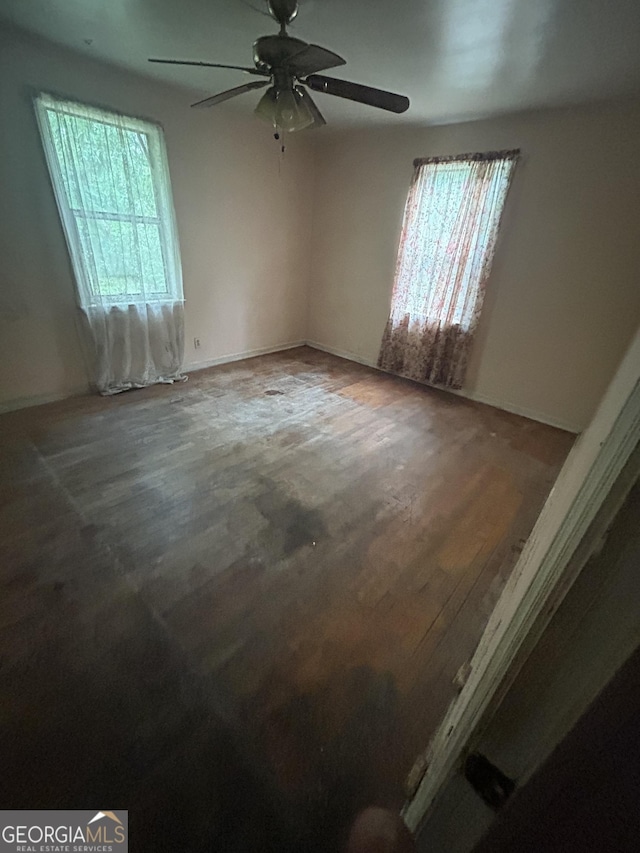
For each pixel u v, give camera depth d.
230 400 3.40
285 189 4.07
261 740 1.18
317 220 4.45
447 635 1.52
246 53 2.29
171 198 3.18
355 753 1.17
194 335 3.90
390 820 1.03
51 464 2.37
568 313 3.05
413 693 1.33
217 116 3.28
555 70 2.16
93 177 2.75
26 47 2.29
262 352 4.65
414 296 3.77
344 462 2.61
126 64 2.54
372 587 1.71
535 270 3.10
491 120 2.98
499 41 1.92
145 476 2.32
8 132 2.40
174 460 2.49
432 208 3.43
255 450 2.67
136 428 2.84
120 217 2.96
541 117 2.76
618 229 2.69
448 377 3.79
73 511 2.01
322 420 3.16
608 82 2.25
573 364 3.13
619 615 0.38
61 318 2.98
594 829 0.34
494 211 3.10
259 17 1.86
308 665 1.39
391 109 1.97
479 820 0.56
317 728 1.22
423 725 1.24
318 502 2.21
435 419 3.30
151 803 1.03
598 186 2.69
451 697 1.32
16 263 2.67
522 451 2.88
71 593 1.57
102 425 2.84
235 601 1.60
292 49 1.49
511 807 0.42
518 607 0.51
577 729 0.35
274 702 1.27
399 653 1.45
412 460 2.69
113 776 1.07
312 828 1.01
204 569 1.73
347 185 4.05
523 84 2.37
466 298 3.44
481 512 2.22
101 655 1.36
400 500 2.28
